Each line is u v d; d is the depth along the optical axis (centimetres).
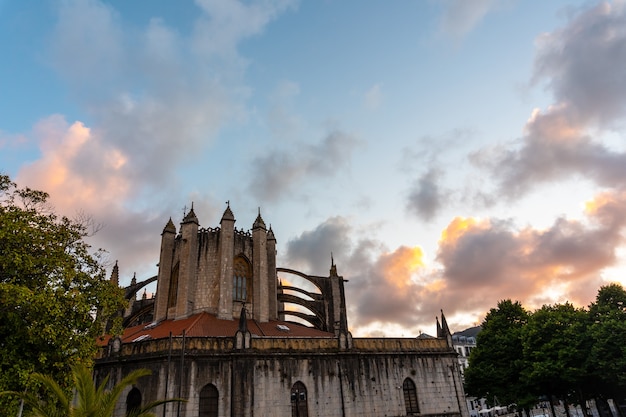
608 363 4394
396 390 4362
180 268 5231
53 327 2488
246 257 5588
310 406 3944
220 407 3691
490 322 6038
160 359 3750
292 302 5925
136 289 5762
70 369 2562
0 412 2298
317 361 4144
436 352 4725
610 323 4397
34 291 2480
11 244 2566
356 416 4069
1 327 2456
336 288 6016
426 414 4381
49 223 2822
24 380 2345
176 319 4972
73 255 2892
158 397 3616
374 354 4422
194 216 5525
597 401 5578
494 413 10769
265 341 4072
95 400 2167
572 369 4725
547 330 5197
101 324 2900
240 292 5394
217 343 3934
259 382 3853
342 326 4475
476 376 5794
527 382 5166
